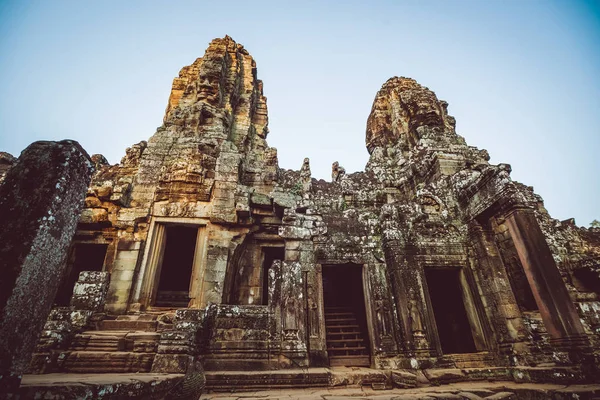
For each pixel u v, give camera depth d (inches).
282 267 404.5
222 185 571.8
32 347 119.7
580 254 507.5
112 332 360.5
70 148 146.7
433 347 374.6
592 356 294.4
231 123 759.1
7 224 124.4
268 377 296.4
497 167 418.3
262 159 769.6
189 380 198.2
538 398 263.0
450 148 604.7
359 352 419.2
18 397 108.7
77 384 129.7
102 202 541.6
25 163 138.2
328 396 256.8
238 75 858.1
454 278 474.9
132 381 167.5
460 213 487.2
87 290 407.5
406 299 394.6
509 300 402.9
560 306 322.0
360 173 644.7
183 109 697.6
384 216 456.8
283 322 366.0
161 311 465.4
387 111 855.1
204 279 497.0
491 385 305.1
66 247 140.6
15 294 114.4
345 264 426.6
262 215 579.8
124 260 497.0
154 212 537.0
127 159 655.8
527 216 373.1
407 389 292.7
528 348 367.2
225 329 356.2
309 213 460.1
